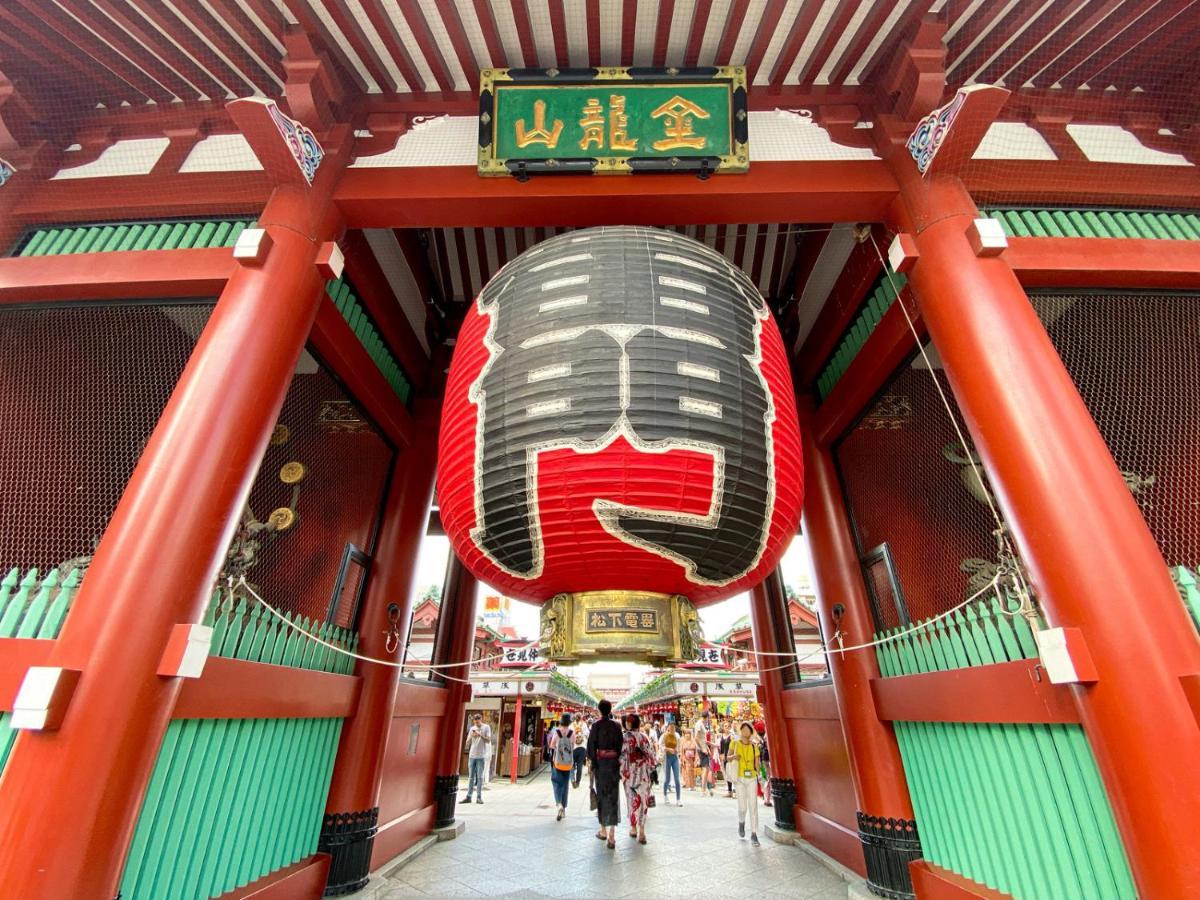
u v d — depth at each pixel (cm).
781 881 562
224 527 315
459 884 548
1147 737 245
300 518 516
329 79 423
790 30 422
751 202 428
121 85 463
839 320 564
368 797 511
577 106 430
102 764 248
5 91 436
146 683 268
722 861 639
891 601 530
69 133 471
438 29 423
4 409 461
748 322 323
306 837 463
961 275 365
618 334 284
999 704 353
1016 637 361
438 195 423
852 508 592
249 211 439
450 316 704
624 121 427
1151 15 409
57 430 473
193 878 342
